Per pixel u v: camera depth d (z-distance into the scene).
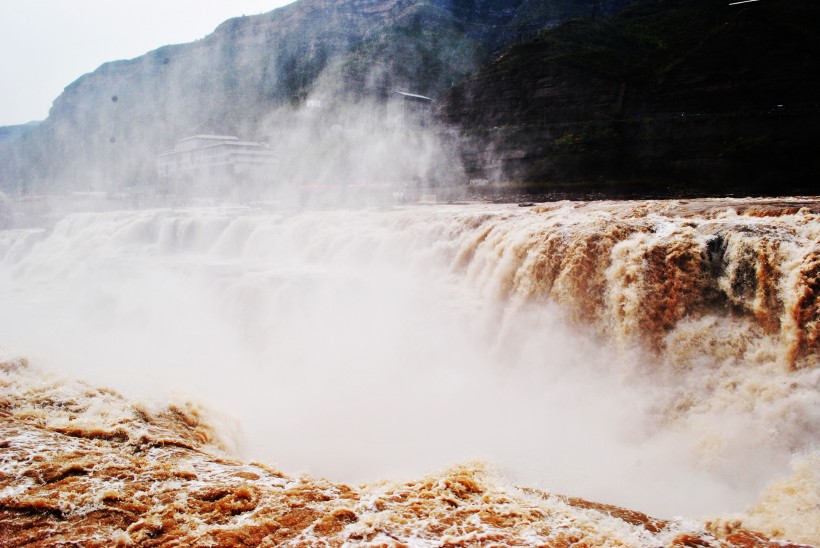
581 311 13.31
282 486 6.91
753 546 6.18
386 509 6.55
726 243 11.75
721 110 41.59
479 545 5.77
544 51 54.56
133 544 5.50
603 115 46.38
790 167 34.19
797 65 40.44
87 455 7.28
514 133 47.66
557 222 15.09
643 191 36.72
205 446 8.97
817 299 9.73
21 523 5.71
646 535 6.46
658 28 55.75
